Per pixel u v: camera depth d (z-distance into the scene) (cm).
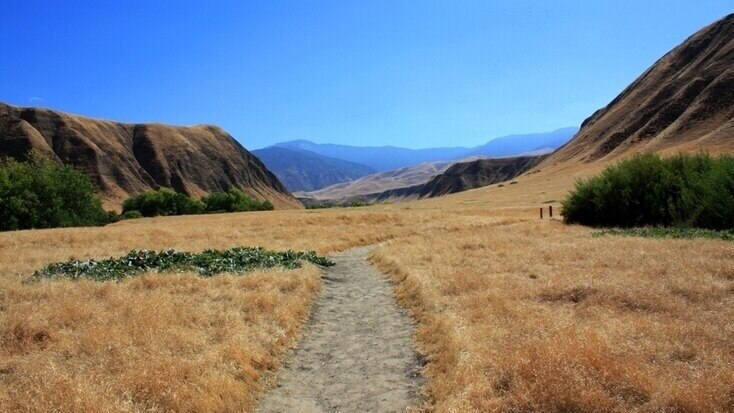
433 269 1576
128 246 2455
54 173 5644
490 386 677
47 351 854
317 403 746
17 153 17488
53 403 636
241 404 720
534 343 792
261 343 950
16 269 1738
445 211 5131
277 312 1130
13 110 19262
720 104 11400
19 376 744
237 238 2844
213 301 1211
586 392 609
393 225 3691
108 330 927
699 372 684
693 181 2648
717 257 1524
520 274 1466
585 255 1700
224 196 10719
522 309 1056
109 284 1345
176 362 780
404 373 844
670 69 16050
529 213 4781
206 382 729
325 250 2428
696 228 2406
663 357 754
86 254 2162
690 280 1233
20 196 5109
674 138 11125
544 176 12462
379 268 1897
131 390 685
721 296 1098
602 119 16862
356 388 795
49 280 1434
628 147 12312
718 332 853
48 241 2600
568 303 1129
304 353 973
